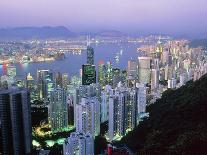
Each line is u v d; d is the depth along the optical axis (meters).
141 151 63.78
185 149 49.50
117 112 103.62
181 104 78.94
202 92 78.88
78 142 84.62
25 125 93.56
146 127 85.25
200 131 53.88
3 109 90.31
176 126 68.56
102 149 93.56
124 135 100.38
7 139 91.19
